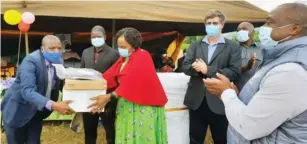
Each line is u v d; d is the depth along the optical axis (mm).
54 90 2727
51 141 4219
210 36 2895
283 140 1330
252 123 1336
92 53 3523
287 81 1253
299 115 1287
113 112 3199
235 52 2879
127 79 2492
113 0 4734
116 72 2688
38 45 6758
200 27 7367
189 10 5125
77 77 2453
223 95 1518
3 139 3889
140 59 2527
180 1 5062
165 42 7406
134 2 4832
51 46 2607
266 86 1305
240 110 1396
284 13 1366
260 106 1309
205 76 2863
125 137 2594
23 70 2482
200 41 3027
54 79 2697
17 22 3836
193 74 2928
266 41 1431
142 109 2553
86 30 6871
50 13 4547
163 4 4980
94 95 2457
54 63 2650
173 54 7055
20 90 2574
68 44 6777
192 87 2977
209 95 2840
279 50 1362
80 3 4629
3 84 4098
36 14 4492
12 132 2709
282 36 1380
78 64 6203
